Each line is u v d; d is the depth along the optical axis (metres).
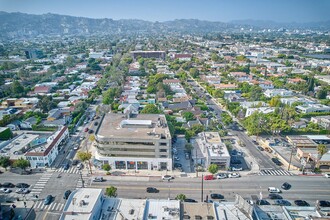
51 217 89.06
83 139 150.75
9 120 165.50
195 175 114.44
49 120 167.88
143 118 142.25
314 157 119.31
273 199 97.81
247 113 178.25
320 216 73.50
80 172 117.12
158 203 78.94
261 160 127.44
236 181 109.62
